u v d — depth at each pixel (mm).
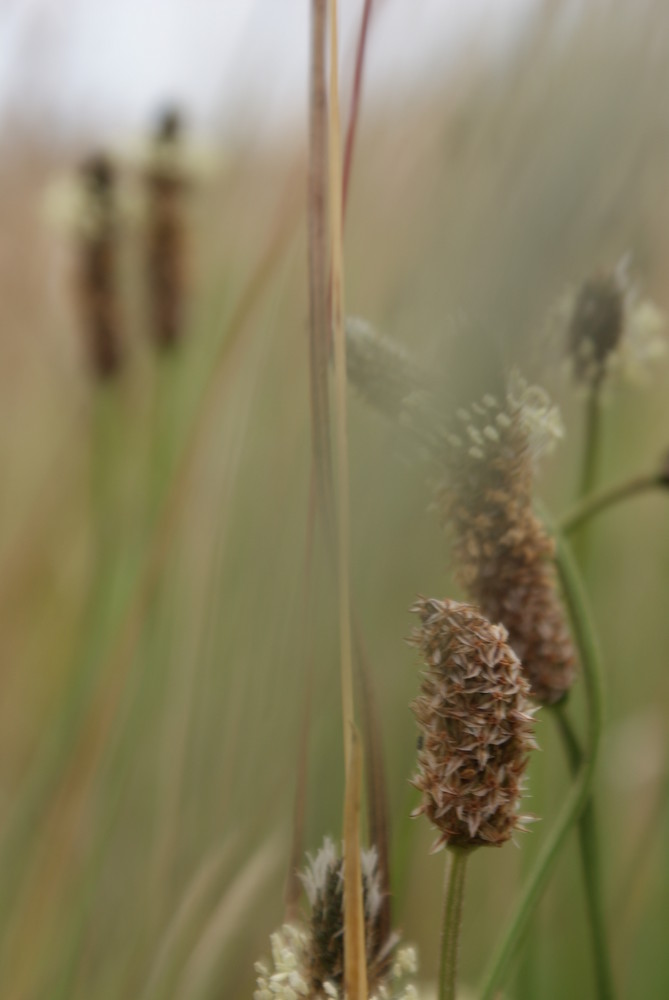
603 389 363
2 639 556
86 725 399
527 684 290
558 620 323
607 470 501
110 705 399
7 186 674
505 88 354
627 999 402
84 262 588
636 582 517
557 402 361
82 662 476
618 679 500
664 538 516
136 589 440
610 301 354
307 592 333
